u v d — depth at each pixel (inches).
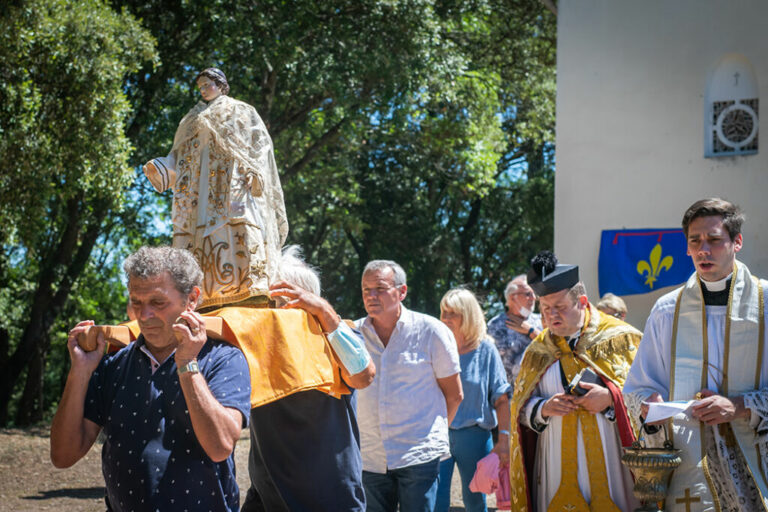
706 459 141.9
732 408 136.7
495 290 1187.3
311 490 140.5
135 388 108.2
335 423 144.0
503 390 225.9
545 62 976.3
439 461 198.5
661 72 397.7
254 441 148.7
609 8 407.5
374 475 189.5
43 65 462.6
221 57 641.6
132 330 116.0
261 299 134.2
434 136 821.9
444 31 748.6
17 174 459.5
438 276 1062.4
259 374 115.6
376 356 193.0
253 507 155.9
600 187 404.2
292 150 780.0
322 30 621.0
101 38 476.7
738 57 386.3
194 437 105.4
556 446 167.2
